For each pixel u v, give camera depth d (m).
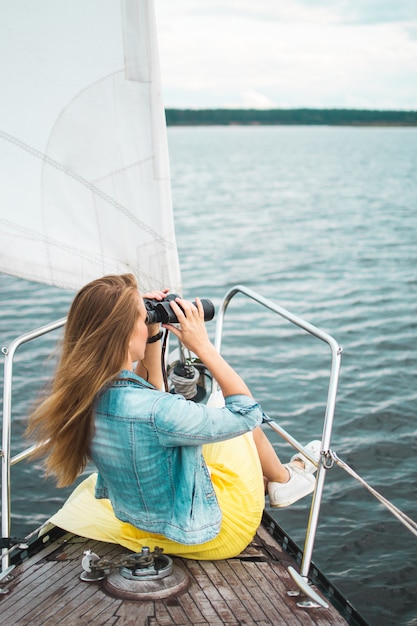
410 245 19.14
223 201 32.09
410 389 7.93
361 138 169.00
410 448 6.47
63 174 3.27
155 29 3.09
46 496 5.62
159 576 2.53
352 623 2.55
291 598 2.54
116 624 2.34
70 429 2.36
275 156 78.81
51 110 3.20
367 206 29.72
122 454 2.37
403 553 4.91
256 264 16.48
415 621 4.24
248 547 2.93
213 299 12.95
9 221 3.30
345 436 6.72
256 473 2.75
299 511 5.43
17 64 3.15
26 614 2.41
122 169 3.25
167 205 3.30
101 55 3.12
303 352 9.36
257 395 7.80
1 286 12.77
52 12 3.09
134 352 2.38
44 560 2.79
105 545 2.89
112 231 3.33
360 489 5.74
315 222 24.45
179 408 2.30
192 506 2.45
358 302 12.34
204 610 2.43
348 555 4.89
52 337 9.50
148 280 3.39
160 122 3.19
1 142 3.23
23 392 7.47
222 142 140.75
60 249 3.34
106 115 3.19
